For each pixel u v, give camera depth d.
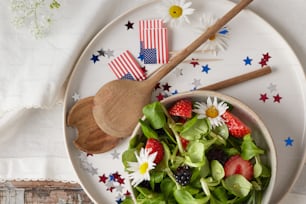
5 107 0.76
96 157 0.76
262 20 0.73
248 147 0.68
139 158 0.68
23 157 0.80
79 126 0.75
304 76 0.72
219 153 0.69
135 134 0.69
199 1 0.74
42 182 0.81
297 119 0.73
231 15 0.71
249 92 0.74
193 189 0.68
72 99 0.75
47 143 0.79
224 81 0.73
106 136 0.75
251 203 0.70
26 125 0.79
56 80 0.75
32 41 0.76
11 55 0.76
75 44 0.75
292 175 0.73
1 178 0.80
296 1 0.75
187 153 0.68
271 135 0.74
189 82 0.74
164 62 0.74
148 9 0.74
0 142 0.79
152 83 0.73
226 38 0.74
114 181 0.76
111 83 0.73
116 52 0.75
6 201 0.82
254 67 0.74
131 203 0.74
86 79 0.75
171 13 0.73
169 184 0.69
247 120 0.71
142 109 0.73
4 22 0.76
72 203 0.81
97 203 0.75
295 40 0.75
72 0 0.76
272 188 0.68
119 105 0.73
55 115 0.79
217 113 0.69
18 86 0.76
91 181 0.76
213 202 0.68
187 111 0.69
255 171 0.69
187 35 0.74
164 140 0.70
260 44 0.74
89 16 0.75
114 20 0.74
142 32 0.74
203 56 0.74
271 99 0.74
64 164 0.79
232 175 0.69
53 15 0.76
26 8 0.76
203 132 0.69
